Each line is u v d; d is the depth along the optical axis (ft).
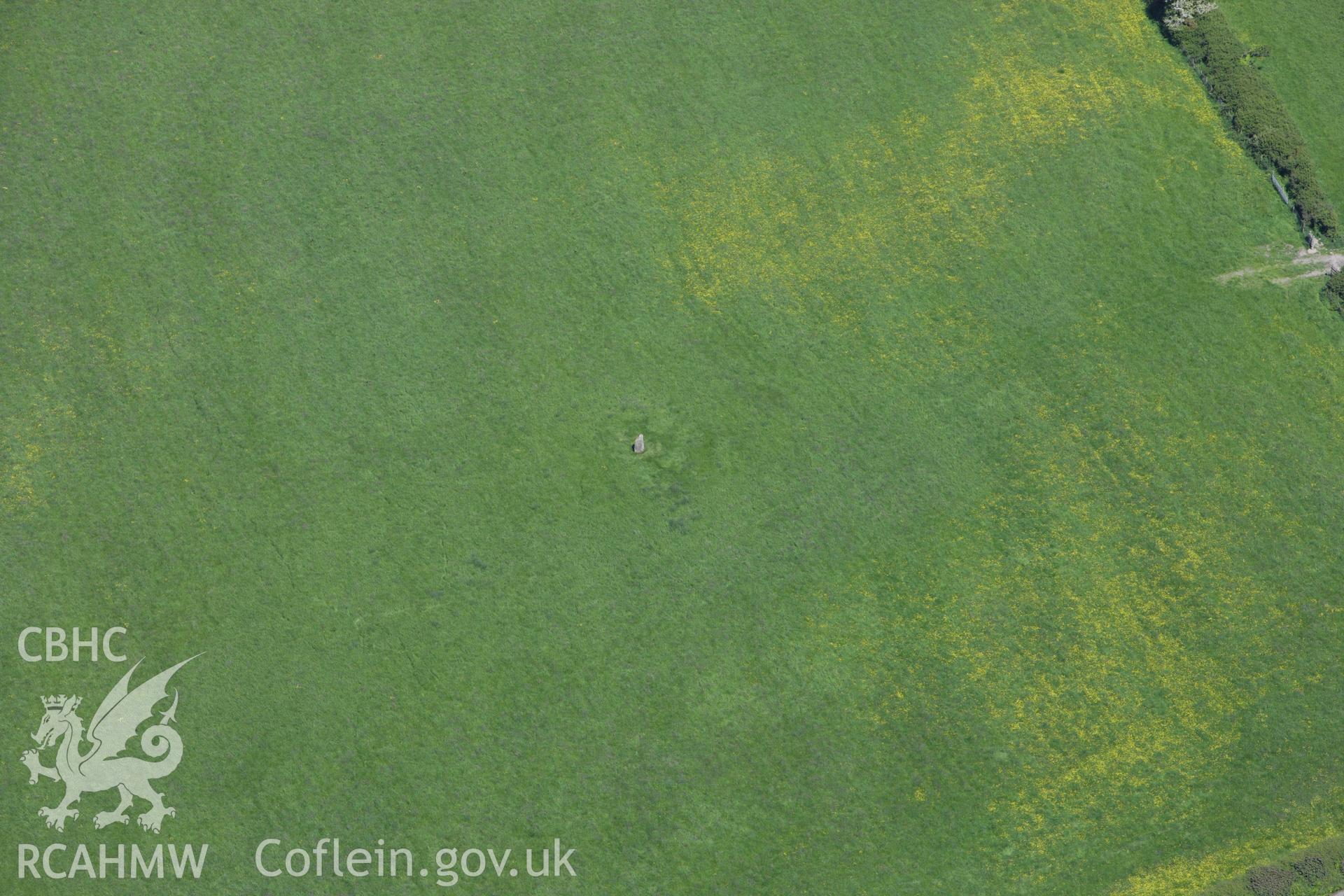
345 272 187.11
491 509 170.40
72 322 182.39
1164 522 171.73
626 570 166.81
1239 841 151.23
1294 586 167.53
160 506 169.89
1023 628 164.25
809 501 172.04
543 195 194.39
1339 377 183.01
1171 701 160.04
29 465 172.24
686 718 158.10
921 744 156.97
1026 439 177.47
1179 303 188.14
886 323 185.88
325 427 175.63
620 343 183.01
